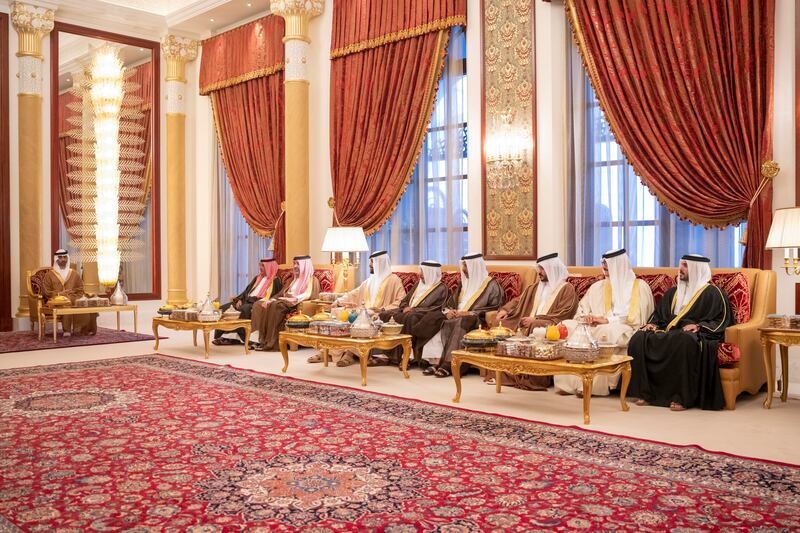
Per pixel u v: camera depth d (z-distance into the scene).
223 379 6.07
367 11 8.84
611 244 6.98
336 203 9.20
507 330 5.30
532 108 7.32
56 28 10.65
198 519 2.87
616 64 6.61
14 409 4.89
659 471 3.47
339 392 5.51
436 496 3.13
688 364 4.95
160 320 7.89
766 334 4.98
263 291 8.66
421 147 8.41
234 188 10.84
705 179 6.10
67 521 2.84
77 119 11.98
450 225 8.23
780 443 4.00
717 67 5.99
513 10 7.48
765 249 5.73
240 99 10.70
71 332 9.58
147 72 11.95
